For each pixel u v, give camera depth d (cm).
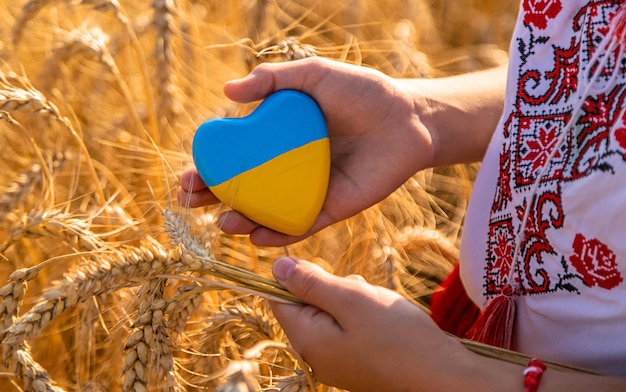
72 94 221
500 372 113
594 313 114
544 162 119
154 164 198
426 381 114
